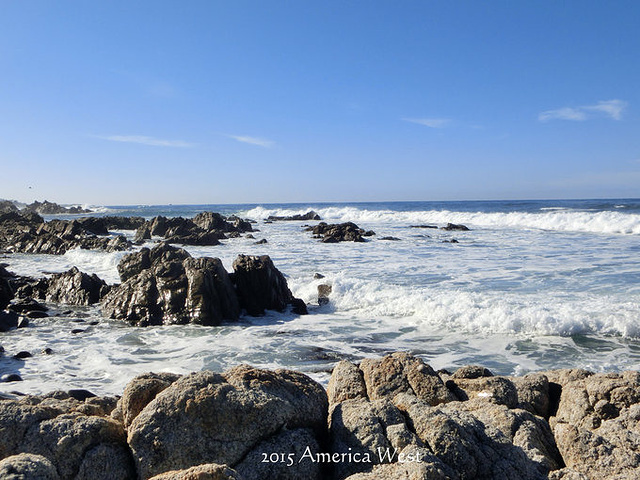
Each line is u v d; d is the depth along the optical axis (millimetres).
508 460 4641
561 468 5359
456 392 7035
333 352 12234
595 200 150125
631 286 18516
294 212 90438
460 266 24703
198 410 4574
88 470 4316
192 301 15461
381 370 6777
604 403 6664
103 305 17125
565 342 12609
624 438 5574
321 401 5484
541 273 22000
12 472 3588
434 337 13477
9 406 4770
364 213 74125
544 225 48375
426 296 16359
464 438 4699
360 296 17375
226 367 11133
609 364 10953
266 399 4793
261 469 4367
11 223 51719
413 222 63094
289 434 4723
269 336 13867
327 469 4707
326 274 20562
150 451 4410
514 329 13609
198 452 4410
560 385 7789
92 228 48781
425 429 4773
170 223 49625
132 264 19281
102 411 5770
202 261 16688
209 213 52594
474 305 15102
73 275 19391
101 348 12727
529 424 5719
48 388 9633
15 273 25078
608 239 36031
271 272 17203
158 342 13344
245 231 52375
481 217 56594
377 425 4785
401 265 25375
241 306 16734
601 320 13258
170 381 5766
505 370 10781
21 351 12250
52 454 4332
